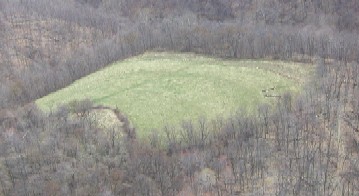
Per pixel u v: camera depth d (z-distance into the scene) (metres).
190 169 89.88
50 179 85.31
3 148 91.31
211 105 112.25
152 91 119.69
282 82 122.44
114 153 93.12
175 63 138.12
